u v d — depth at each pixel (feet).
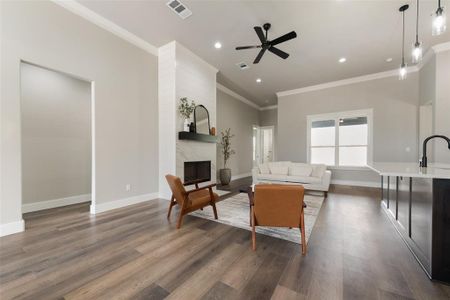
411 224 6.85
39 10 8.75
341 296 4.63
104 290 4.84
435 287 4.93
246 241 7.50
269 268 5.75
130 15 10.56
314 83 20.38
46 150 11.82
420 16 10.18
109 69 11.34
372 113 18.26
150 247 6.98
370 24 10.89
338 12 10.01
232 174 23.67
